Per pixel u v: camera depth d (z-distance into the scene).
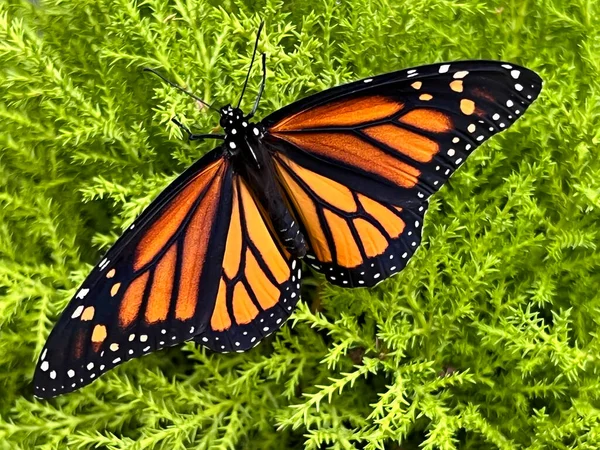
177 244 0.23
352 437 0.26
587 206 0.27
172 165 0.29
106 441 0.26
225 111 0.25
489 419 0.28
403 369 0.27
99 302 0.23
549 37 0.29
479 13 0.29
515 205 0.27
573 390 0.27
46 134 0.28
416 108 0.23
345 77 0.28
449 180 0.28
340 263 0.26
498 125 0.23
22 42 0.27
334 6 0.29
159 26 0.28
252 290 0.25
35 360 0.26
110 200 0.29
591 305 0.27
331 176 0.25
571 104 0.27
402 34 0.28
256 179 0.25
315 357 0.28
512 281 0.27
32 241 0.28
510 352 0.27
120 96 0.28
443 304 0.28
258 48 0.27
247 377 0.27
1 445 0.26
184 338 0.24
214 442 0.27
